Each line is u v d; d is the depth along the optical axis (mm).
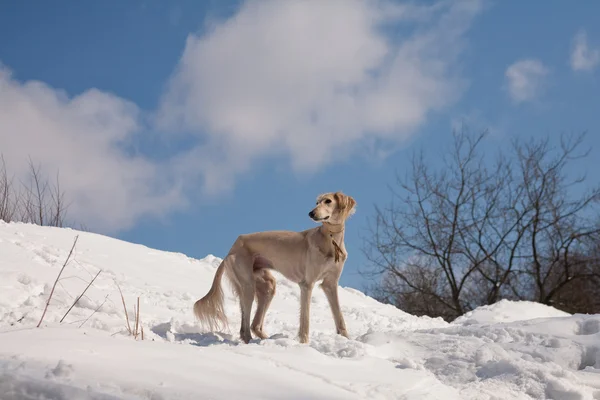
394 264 23031
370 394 3762
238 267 6691
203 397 3162
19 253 8820
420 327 10039
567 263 22047
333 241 6238
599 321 6180
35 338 3785
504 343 5695
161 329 6535
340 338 5715
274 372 3840
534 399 4383
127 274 9781
